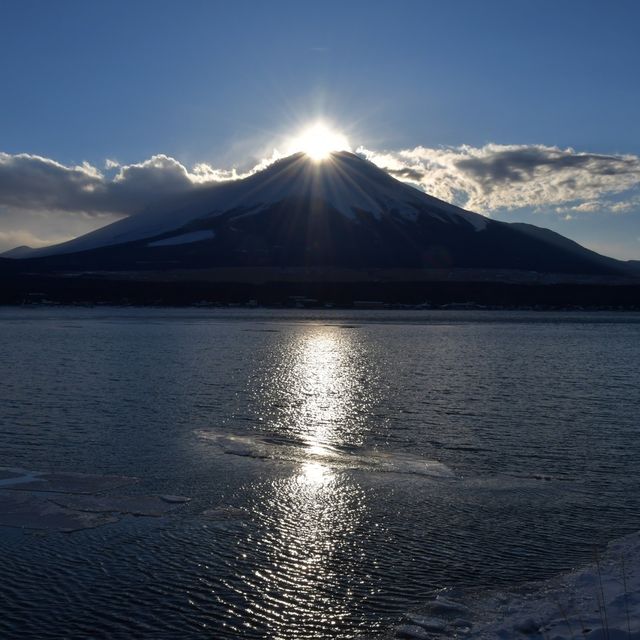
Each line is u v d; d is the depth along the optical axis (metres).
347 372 44.62
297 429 26.72
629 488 19.45
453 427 27.27
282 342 69.25
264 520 16.75
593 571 13.75
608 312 170.75
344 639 11.56
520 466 21.67
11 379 40.06
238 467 21.22
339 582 13.53
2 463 21.44
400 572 13.98
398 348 63.62
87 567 14.07
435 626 11.80
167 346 63.19
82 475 20.16
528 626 11.51
